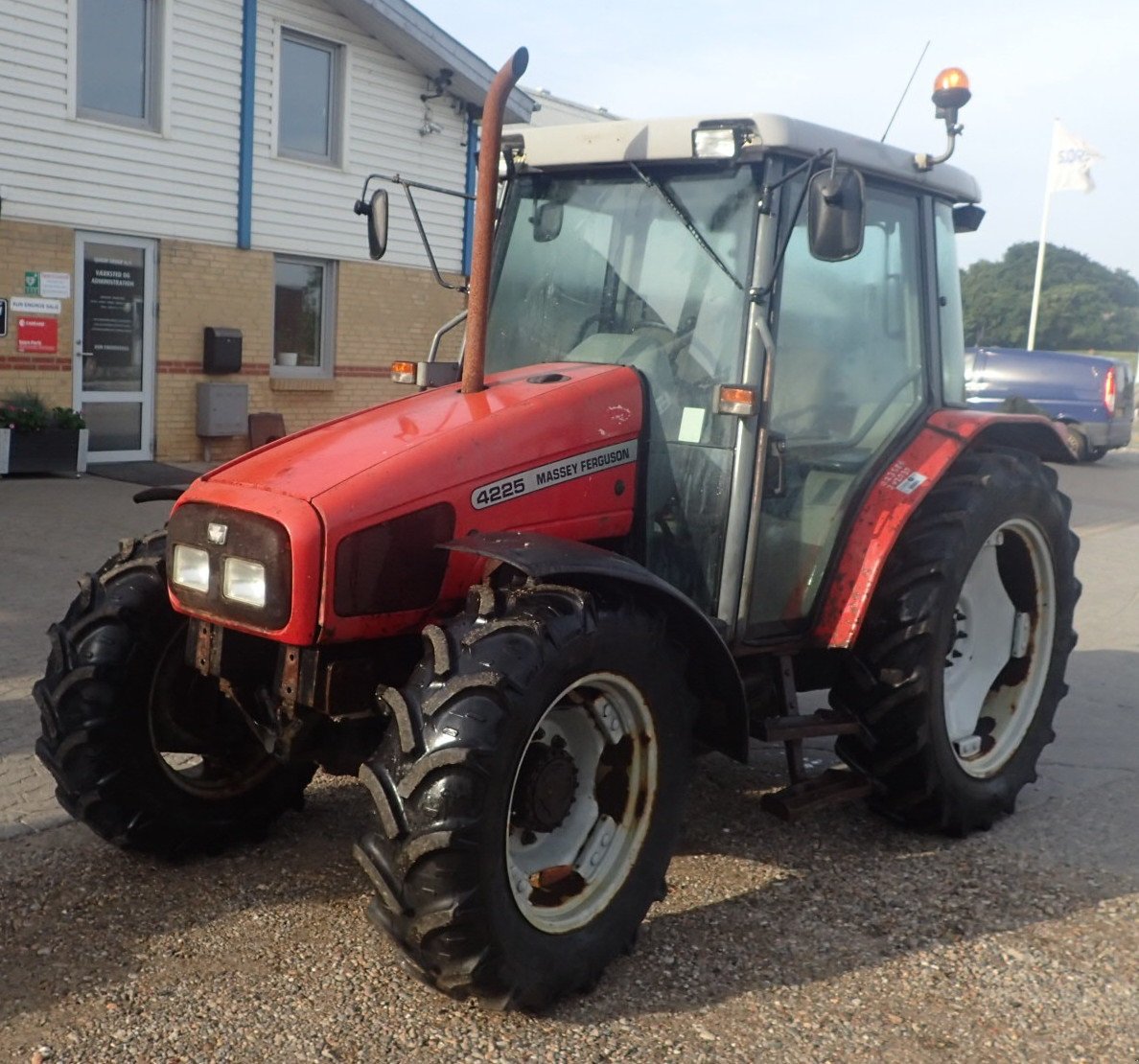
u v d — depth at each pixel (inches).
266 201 514.6
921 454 165.6
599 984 125.0
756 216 144.3
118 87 466.3
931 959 131.9
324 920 136.4
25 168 435.8
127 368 480.4
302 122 530.6
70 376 459.2
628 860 128.4
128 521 362.9
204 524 124.8
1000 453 173.3
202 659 129.6
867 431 165.3
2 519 358.3
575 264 158.7
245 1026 114.6
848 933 137.3
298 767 158.1
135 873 146.4
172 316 489.7
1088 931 139.3
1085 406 719.7
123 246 471.8
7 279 436.8
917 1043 115.9
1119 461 765.3
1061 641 181.3
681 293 149.2
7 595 270.1
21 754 181.2
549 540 122.6
